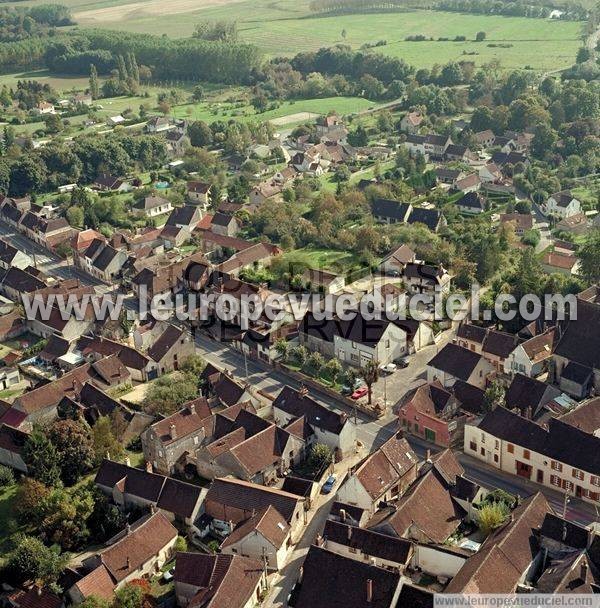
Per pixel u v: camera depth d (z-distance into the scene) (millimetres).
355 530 117562
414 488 124438
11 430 152250
